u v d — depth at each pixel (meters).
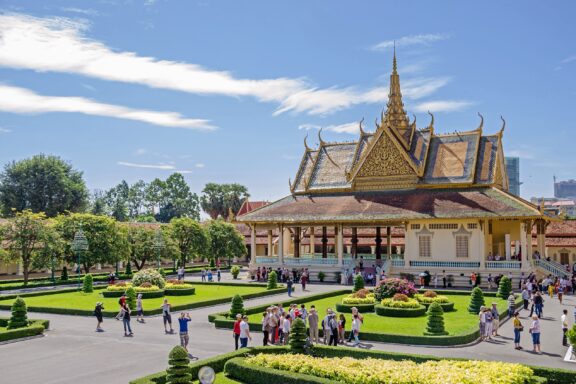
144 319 42.78
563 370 24.28
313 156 91.75
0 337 34.31
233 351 28.97
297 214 78.44
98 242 76.88
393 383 22.33
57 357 30.34
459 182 74.44
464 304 49.28
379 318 41.16
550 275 62.12
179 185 196.75
